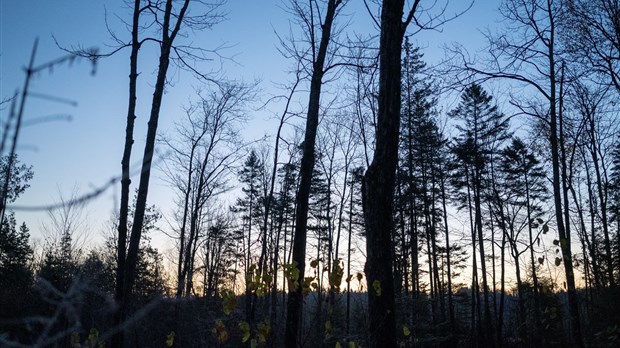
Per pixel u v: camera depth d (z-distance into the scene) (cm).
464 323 3347
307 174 1047
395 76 692
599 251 2627
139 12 1089
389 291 643
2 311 1071
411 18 705
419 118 2956
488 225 3130
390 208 666
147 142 1027
